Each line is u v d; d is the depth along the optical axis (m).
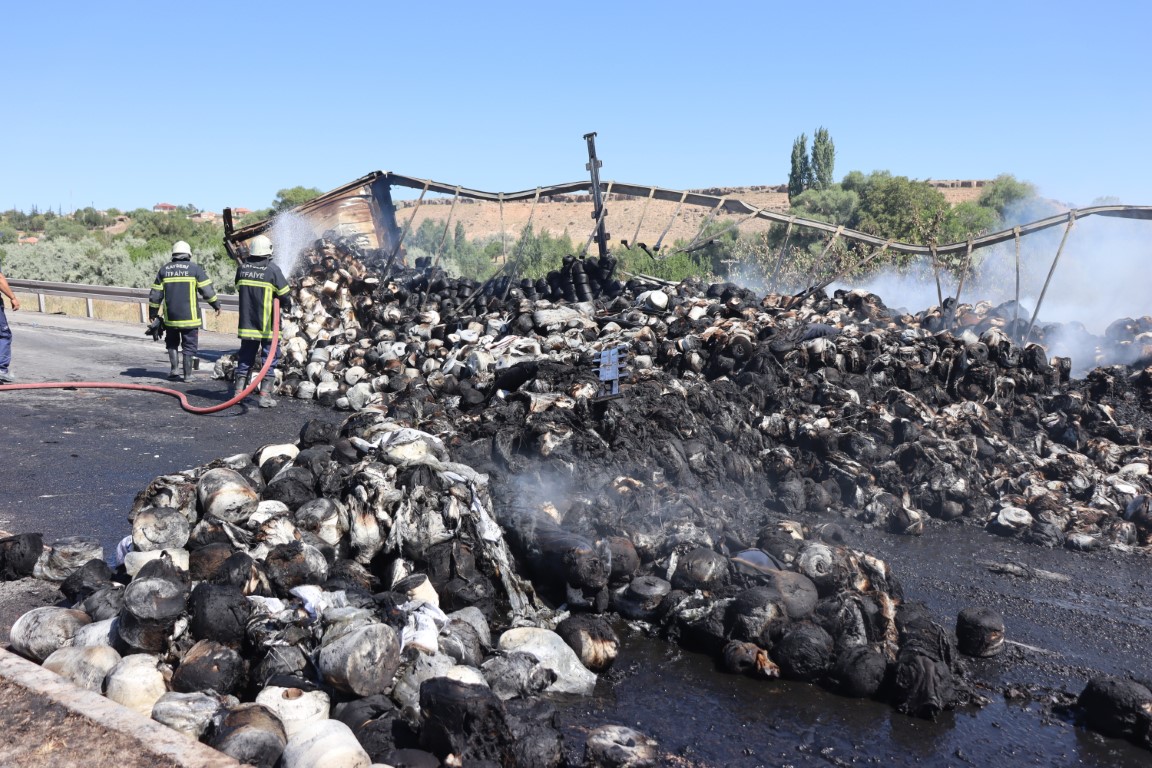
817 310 11.90
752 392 9.02
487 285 15.22
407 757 3.48
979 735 4.23
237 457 6.49
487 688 3.74
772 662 4.84
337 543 5.66
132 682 4.05
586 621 4.97
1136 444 8.85
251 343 12.26
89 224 125.19
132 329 22.16
